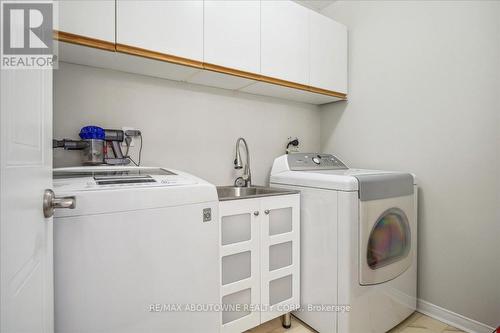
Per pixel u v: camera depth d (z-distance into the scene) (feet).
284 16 6.09
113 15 4.15
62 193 2.80
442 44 5.58
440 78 5.62
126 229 3.07
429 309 5.81
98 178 3.72
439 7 5.63
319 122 8.46
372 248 4.91
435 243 5.74
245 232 4.86
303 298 5.56
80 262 2.82
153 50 4.49
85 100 4.99
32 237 2.00
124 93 5.37
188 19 4.82
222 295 4.55
